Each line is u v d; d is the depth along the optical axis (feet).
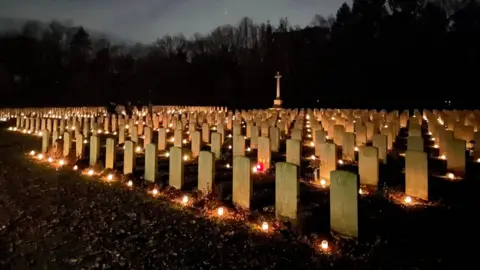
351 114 69.67
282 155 39.96
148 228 18.88
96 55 204.74
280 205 20.27
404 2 146.30
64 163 35.63
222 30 210.59
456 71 125.29
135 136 45.60
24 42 187.21
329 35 169.48
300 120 64.95
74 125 58.44
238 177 22.52
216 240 17.43
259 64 174.81
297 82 159.43
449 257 15.42
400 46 136.98
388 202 22.72
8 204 22.44
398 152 39.50
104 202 23.25
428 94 128.77
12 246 16.43
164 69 189.98
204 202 22.86
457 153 28.94
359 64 145.07
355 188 17.04
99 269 14.52
